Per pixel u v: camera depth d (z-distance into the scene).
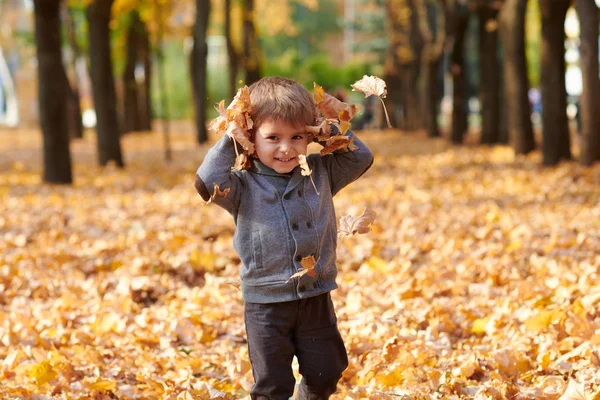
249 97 3.45
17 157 25.75
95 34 19.73
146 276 7.52
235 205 3.61
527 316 5.58
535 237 8.77
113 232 10.14
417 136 34.50
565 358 4.70
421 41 38.16
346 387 4.64
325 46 83.88
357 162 3.74
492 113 25.08
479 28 24.86
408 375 4.58
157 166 20.20
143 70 42.59
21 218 11.17
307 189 3.60
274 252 3.52
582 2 14.59
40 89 15.73
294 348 3.69
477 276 7.28
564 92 16.06
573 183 13.38
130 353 5.43
